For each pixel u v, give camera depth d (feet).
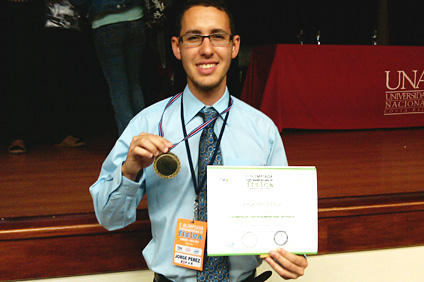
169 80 11.55
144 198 5.61
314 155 8.32
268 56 10.42
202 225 3.41
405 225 5.56
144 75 11.58
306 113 10.29
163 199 3.60
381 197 5.55
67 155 8.59
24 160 8.13
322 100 10.28
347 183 6.30
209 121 3.58
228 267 3.61
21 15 8.29
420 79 10.76
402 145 9.29
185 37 3.39
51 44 8.88
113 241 4.91
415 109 10.89
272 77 9.92
